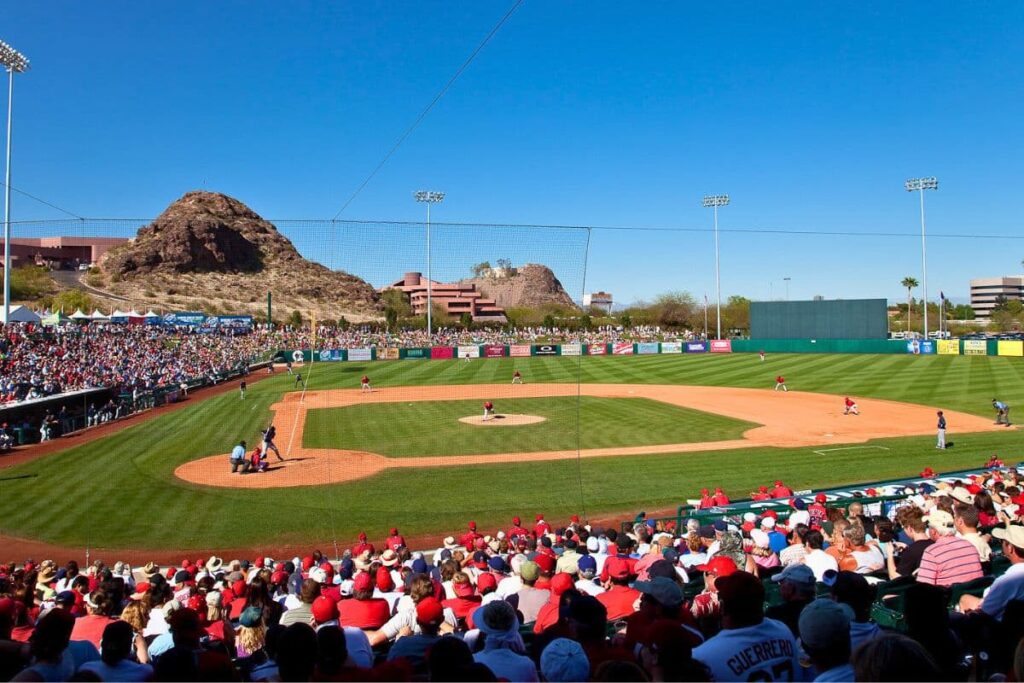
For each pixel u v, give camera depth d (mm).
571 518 19047
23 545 17219
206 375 52844
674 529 13953
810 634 3984
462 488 22203
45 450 29062
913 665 3131
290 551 16859
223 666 4281
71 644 5883
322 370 55594
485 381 50469
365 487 22484
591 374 57156
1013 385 44969
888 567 8359
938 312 147375
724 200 78438
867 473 23703
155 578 10570
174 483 23234
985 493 10508
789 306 78062
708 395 45812
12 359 41094
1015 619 5027
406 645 5805
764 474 23750
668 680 3773
